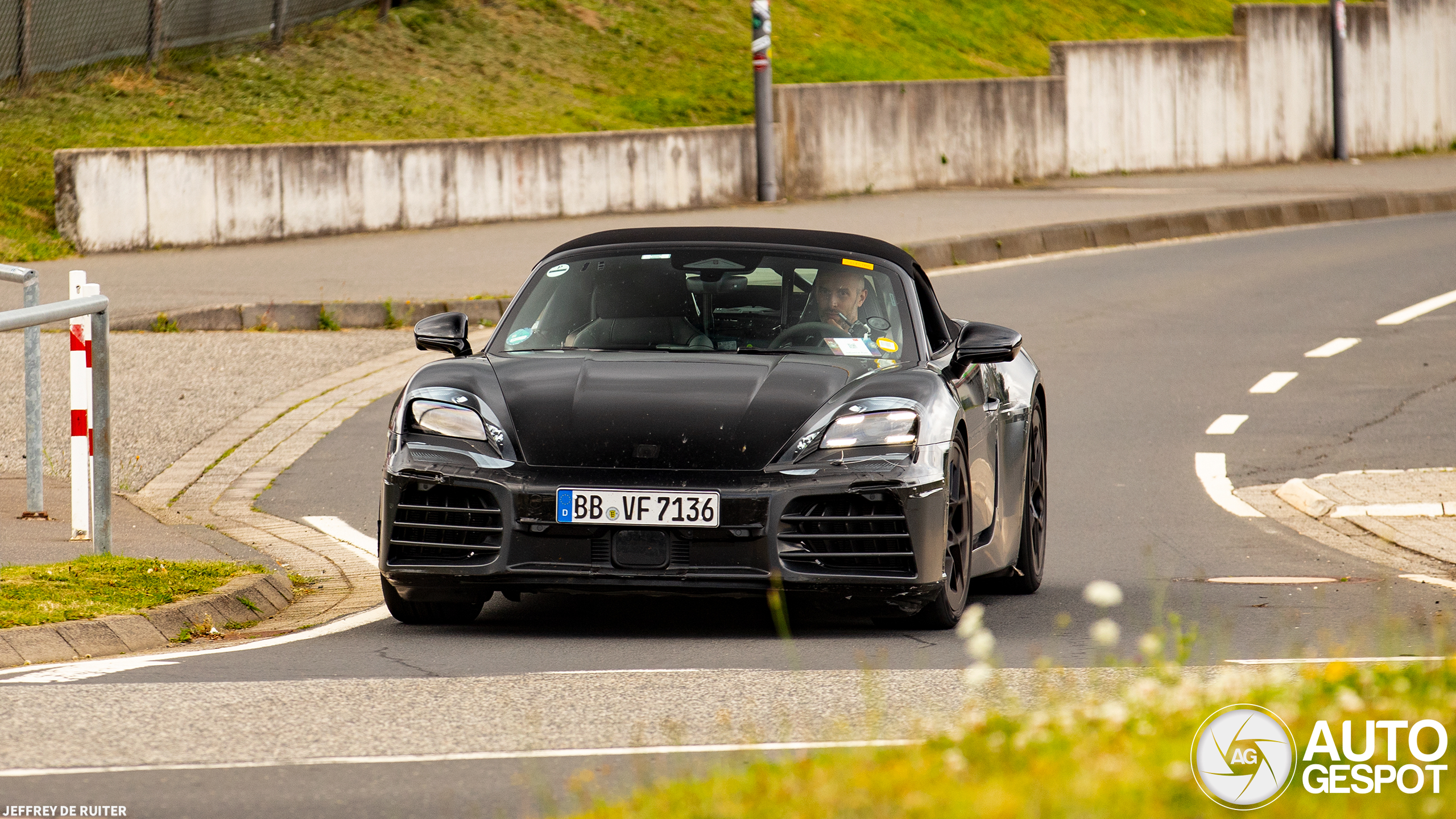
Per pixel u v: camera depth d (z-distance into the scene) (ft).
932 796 35.27
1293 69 376.27
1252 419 138.21
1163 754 37.81
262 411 136.98
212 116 259.60
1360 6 388.78
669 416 67.31
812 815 34.86
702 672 60.64
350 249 228.63
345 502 110.32
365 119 270.67
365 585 86.38
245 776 46.47
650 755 48.01
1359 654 63.87
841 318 75.87
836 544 66.39
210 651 67.56
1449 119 413.59
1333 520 106.11
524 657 64.80
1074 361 162.30
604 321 75.97
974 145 320.70
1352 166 370.53
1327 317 184.44
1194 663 62.49
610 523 65.41
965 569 72.43
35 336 98.89
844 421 67.62
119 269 206.80
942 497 68.03
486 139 255.29
